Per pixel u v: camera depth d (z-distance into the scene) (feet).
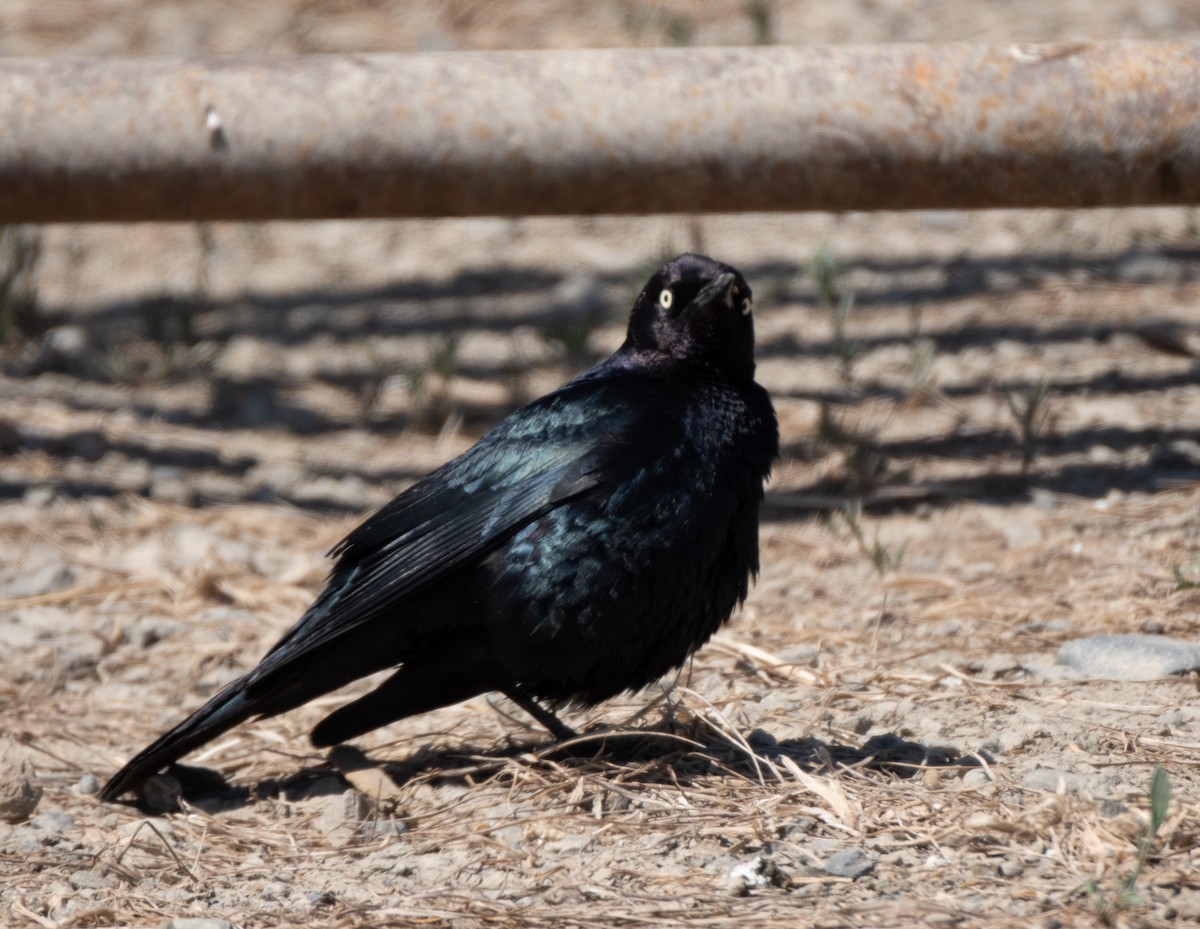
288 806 25.54
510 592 24.40
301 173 35.83
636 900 20.29
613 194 36.24
